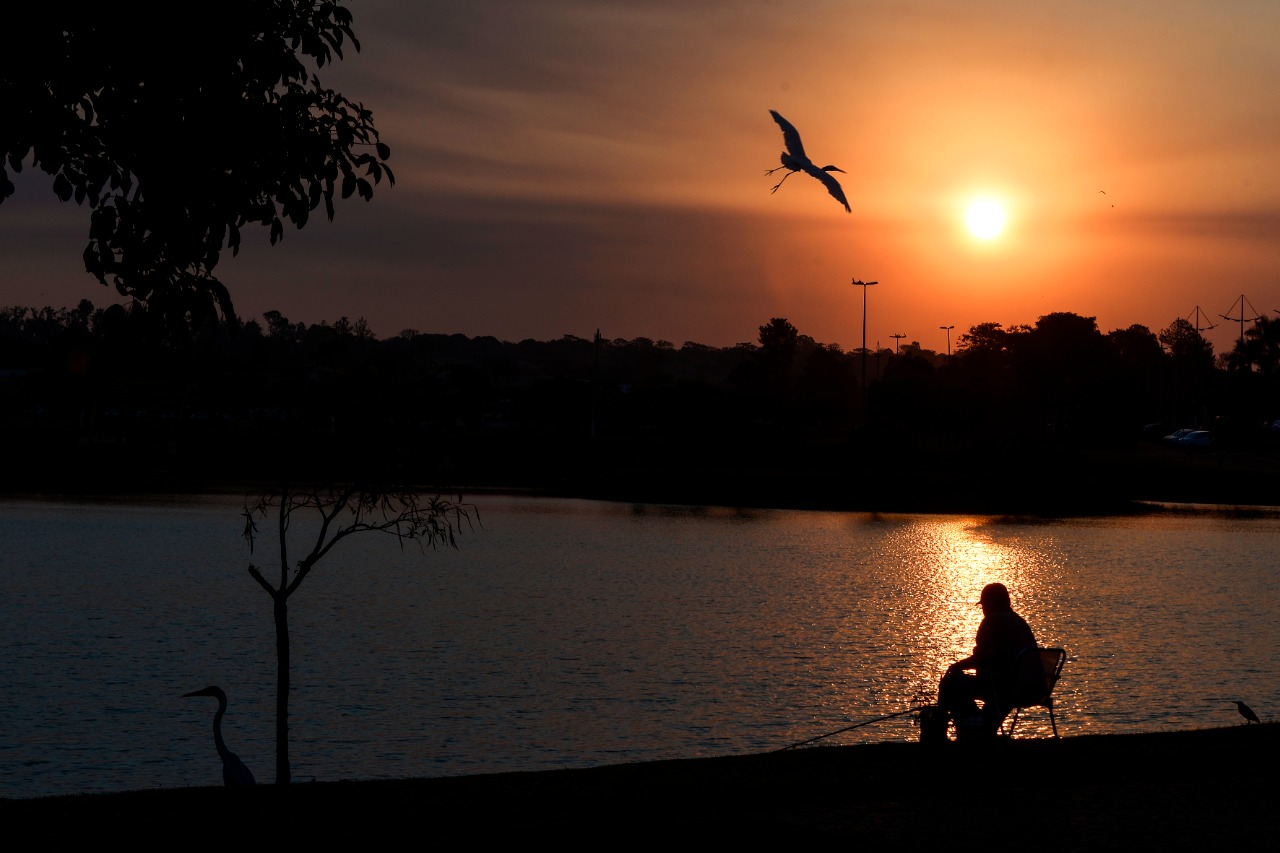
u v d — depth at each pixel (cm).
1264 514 13125
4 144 1359
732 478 15162
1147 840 1145
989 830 1180
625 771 1483
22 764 2750
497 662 4206
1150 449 17412
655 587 6894
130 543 9269
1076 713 3272
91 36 1367
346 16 1506
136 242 1445
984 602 1756
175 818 1232
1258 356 18688
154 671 3969
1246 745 1588
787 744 2953
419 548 9238
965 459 15675
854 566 8200
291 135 1473
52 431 18350
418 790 1377
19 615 5388
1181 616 5647
